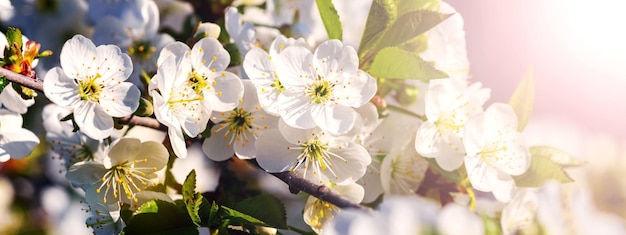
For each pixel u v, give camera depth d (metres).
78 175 0.40
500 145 0.40
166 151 0.40
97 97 0.38
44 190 0.51
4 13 0.46
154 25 0.45
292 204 0.43
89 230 0.52
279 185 0.43
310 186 0.38
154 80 0.38
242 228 0.39
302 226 0.42
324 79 0.39
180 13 0.45
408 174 0.41
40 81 0.38
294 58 0.39
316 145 0.39
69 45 0.38
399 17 0.40
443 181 0.41
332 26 0.41
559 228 0.38
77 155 0.43
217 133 0.40
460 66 0.43
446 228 0.34
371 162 0.41
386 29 0.40
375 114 0.40
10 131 0.41
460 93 0.41
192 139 0.41
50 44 0.46
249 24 0.42
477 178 0.40
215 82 0.39
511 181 0.40
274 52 0.39
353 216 0.35
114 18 0.45
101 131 0.38
